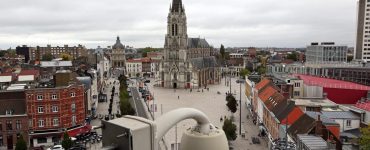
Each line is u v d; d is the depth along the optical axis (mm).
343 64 182250
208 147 7703
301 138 56719
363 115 79125
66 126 92875
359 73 152875
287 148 60031
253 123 112750
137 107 141125
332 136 58000
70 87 94000
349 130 75750
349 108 85062
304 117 66750
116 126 6320
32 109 89188
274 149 62969
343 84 116500
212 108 138625
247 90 142625
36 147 88688
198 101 156500
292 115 73562
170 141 76312
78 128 95375
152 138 6387
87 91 111438
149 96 158750
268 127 90062
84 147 81938
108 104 146500
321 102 88438
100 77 184750
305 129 61406
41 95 89750
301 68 180750
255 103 117062
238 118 120312
